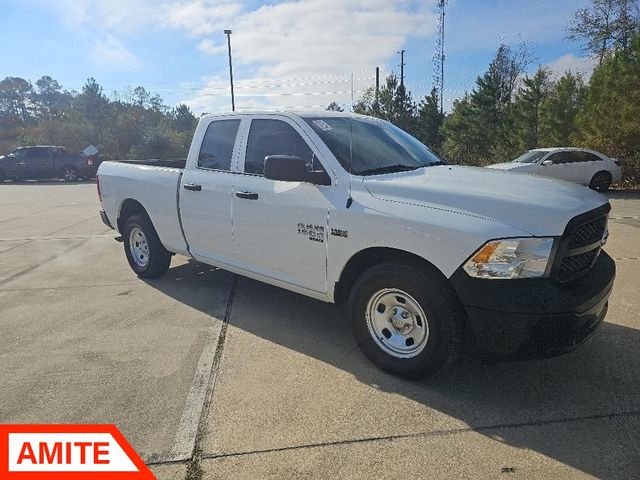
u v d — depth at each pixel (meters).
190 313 4.54
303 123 3.79
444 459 2.40
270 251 3.91
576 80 25.36
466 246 2.71
